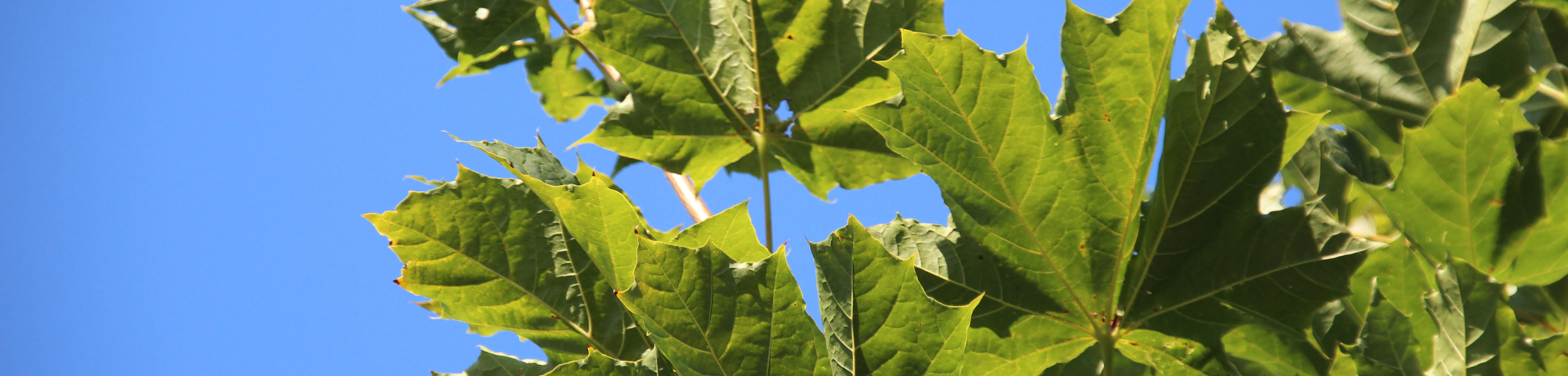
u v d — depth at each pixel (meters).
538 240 0.72
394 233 0.71
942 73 0.70
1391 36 0.72
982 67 0.70
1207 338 0.71
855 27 0.80
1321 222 0.69
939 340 0.66
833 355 0.66
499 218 0.72
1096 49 0.70
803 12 0.80
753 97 0.81
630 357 0.72
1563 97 0.69
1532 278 0.69
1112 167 0.70
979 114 0.70
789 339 0.67
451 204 0.72
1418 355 0.68
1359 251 0.69
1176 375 0.72
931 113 0.70
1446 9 0.71
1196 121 0.71
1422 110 0.71
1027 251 0.72
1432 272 0.69
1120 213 0.71
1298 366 0.71
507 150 0.72
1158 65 0.69
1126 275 0.72
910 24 0.79
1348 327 0.70
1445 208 0.68
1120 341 0.72
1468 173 0.68
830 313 0.67
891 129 0.70
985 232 0.72
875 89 0.80
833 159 0.82
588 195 0.69
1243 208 0.70
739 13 0.80
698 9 0.80
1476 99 0.68
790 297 0.67
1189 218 0.71
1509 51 0.70
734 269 0.67
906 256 0.72
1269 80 0.70
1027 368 0.73
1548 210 0.68
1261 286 0.70
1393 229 0.71
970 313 0.66
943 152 0.70
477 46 0.84
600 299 0.72
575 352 0.72
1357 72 0.72
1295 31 0.73
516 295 0.72
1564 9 0.70
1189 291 0.71
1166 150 0.71
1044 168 0.71
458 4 0.84
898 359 0.66
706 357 0.66
